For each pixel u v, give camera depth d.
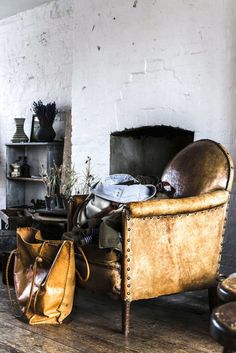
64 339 2.36
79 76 4.34
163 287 2.51
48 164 4.75
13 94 5.75
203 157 2.79
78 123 4.39
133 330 2.50
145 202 2.37
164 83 3.63
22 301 2.65
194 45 3.42
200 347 2.28
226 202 2.68
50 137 4.79
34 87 5.43
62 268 2.57
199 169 2.76
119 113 3.99
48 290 2.55
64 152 4.64
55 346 2.27
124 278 2.39
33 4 5.23
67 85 4.99
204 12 3.35
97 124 4.20
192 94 3.45
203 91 3.38
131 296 2.41
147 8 3.72
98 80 4.16
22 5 5.28
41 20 5.27
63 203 3.96
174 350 2.24
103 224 2.48
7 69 5.83
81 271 2.64
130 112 3.90
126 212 2.34
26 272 2.71
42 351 2.21
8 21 5.76
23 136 5.22
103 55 4.10
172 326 2.56
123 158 4.00
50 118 4.80
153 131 3.77
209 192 2.62
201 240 2.61
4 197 5.93
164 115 3.64
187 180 2.79
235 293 1.49
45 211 3.79
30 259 2.70
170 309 2.85
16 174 5.37
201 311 2.81
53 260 2.60
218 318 1.31
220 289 1.57
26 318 2.64
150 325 2.57
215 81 3.30
